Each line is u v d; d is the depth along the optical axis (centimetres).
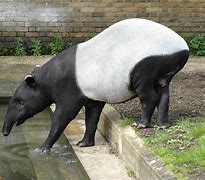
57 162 648
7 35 1373
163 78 632
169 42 619
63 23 1390
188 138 580
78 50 657
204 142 541
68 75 650
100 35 652
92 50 648
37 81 662
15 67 1159
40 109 675
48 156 667
